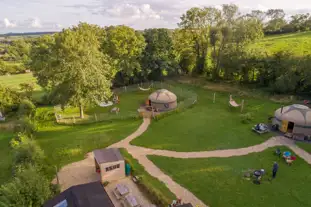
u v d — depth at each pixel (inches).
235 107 1467.8
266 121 1238.9
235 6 2003.0
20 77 3230.8
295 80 1560.0
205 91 1889.8
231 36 1993.1
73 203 588.7
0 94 1615.4
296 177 776.9
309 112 1091.3
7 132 1338.6
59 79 1278.3
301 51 1967.3
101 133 1173.1
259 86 1844.2
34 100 1804.9
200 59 2354.8
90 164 901.2
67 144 1068.5
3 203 588.4
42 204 615.2
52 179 810.2
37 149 882.8
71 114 1508.4
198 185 745.0
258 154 925.8
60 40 1317.7
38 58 1556.3
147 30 2271.2
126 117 1357.0
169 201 660.7
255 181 751.7
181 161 890.7
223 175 794.2
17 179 636.7
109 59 1877.5
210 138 1078.4
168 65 2230.6
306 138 1036.5
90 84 1300.4
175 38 2370.8
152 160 903.7
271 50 2153.1
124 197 695.7
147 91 2012.8
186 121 1295.5
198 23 2226.9
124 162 796.6
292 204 655.8
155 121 1323.8
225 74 2041.1
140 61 2142.0
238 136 1083.9
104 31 1956.2
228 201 671.8
